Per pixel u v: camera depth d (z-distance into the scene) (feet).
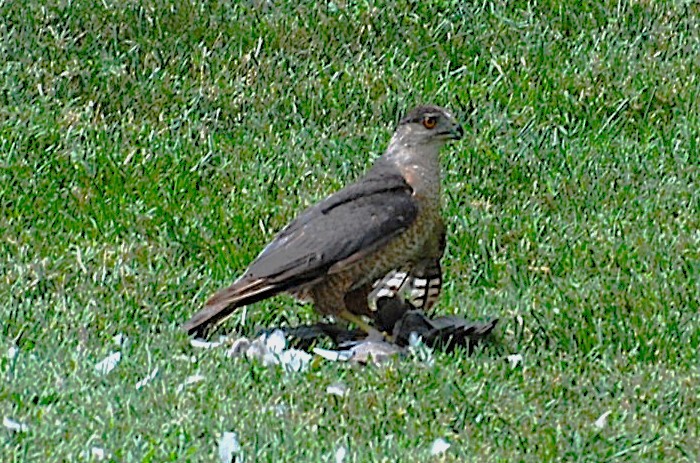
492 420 35.60
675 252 47.98
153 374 37.04
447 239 48.62
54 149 53.47
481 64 62.75
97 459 32.01
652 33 65.21
